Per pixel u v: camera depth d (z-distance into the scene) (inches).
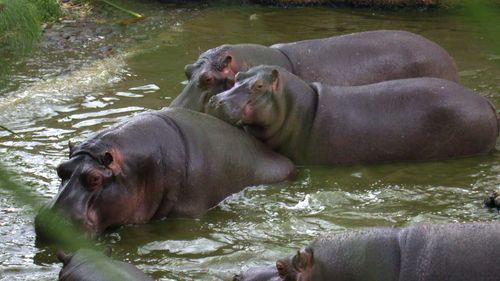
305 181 449.7
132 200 382.6
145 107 562.6
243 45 546.0
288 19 813.2
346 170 466.9
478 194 422.9
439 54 582.9
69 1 835.4
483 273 242.8
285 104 469.7
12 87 598.9
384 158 476.1
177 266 344.2
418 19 812.0
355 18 818.2
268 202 416.2
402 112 478.3
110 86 612.4
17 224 382.6
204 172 406.0
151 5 856.9
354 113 476.4
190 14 828.0
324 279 261.1
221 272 336.8
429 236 255.1
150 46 716.0
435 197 420.5
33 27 414.0
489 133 486.0
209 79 510.0
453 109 476.4
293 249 355.9
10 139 500.4
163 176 393.4
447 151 480.1
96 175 367.2
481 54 690.2
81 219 360.2
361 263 257.4
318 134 473.1
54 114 550.0
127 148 382.9
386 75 567.2
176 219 398.9
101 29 765.3
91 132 513.0
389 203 412.5
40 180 430.9
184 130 409.7
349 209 404.8
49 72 637.3
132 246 366.3
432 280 247.0
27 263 343.3
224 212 405.4
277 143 472.1
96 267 290.5
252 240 370.3
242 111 454.0
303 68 560.7
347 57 568.4
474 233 251.4
